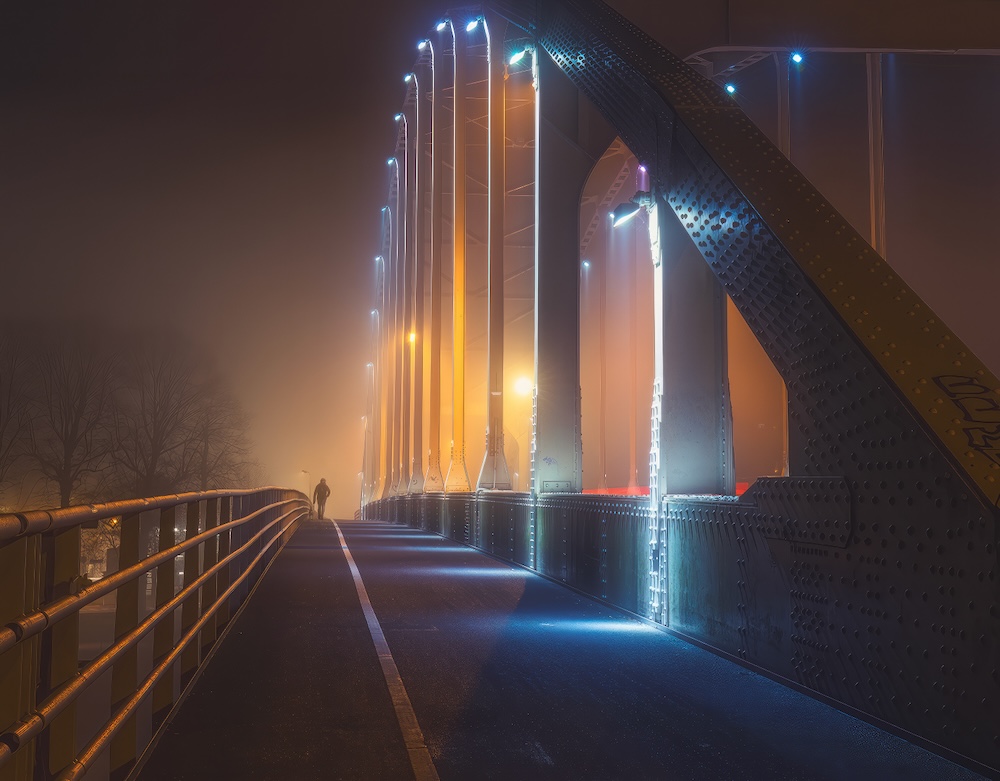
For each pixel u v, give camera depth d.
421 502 34.69
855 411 5.86
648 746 5.31
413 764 4.91
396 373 50.97
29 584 2.95
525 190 41.38
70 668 3.45
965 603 4.80
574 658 8.02
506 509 18.67
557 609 11.36
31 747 2.93
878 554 5.61
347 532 31.45
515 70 26.38
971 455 4.80
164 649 5.78
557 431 15.13
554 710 6.15
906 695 5.34
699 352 9.81
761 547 7.29
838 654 6.09
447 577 15.18
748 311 7.29
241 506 11.37
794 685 6.72
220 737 5.41
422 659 7.93
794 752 5.17
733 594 7.85
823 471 6.29
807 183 7.11
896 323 5.80
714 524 8.29
